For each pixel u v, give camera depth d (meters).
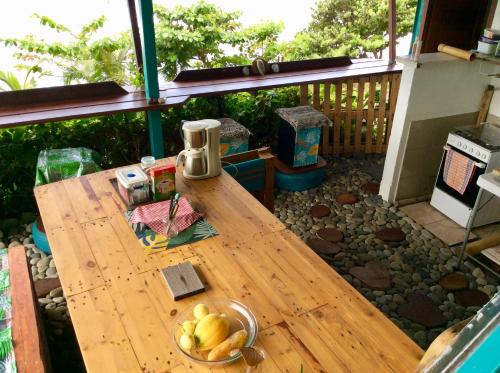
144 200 2.10
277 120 4.42
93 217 1.99
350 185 4.11
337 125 4.55
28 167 3.44
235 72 4.13
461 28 4.25
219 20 5.48
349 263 3.02
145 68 3.26
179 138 4.07
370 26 6.29
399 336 1.37
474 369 0.54
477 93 3.57
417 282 2.86
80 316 1.44
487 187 2.63
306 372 1.24
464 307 2.65
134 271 1.65
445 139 3.67
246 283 1.59
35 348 1.62
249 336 1.35
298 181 3.95
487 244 3.20
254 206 2.10
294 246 1.80
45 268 2.91
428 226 3.47
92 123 3.64
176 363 1.27
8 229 3.34
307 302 1.50
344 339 1.35
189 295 1.52
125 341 1.34
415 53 3.27
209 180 2.35
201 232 1.88
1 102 3.23
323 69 4.41
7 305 1.84
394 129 3.55
